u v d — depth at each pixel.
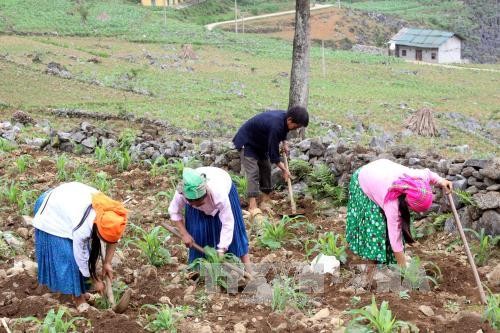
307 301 6.39
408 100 49.44
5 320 5.86
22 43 53.72
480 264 7.57
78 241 6.03
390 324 5.43
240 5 122.94
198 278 7.02
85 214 6.03
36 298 6.34
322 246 7.57
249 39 80.12
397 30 118.69
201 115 33.31
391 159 9.86
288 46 78.69
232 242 6.93
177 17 99.94
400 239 6.70
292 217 9.38
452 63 82.38
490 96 55.78
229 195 6.89
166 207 9.68
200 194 6.44
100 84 40.75
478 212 8.24
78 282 6.14
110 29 73.06
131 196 10.41
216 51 67.19
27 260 7.57
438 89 57.41
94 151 13.71
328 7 118.44
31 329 5.77
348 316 6.02
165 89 42.53
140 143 13.09
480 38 130.38
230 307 6.36
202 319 6.09
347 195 9.92
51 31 68.75
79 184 6.32
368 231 6.78
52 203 6.12
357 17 117.00
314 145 10.85
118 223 5.98
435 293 6.71
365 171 6.84
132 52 59.28
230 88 46.50
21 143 15.17
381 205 6.64
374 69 65.88
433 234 8.62
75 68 45.56
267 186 10.02
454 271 7.18
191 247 6.98
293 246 8.26
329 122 33.78
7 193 10.09
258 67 59.88
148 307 6.28
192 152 12.16
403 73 65.25
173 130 27.02
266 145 9.56
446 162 9.20
